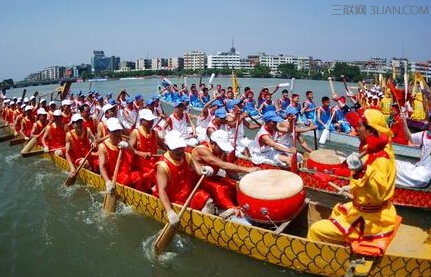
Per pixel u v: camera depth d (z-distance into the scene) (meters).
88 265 5.74
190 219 6.15
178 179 6.33
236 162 9.72
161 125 13.39
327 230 4.96
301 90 46.22
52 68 102.19
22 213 7.67
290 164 8.05
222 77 80.69
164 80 29.53
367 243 4.65
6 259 5.95
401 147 12.02
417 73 15.94
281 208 5.46
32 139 11.62
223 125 9.89
